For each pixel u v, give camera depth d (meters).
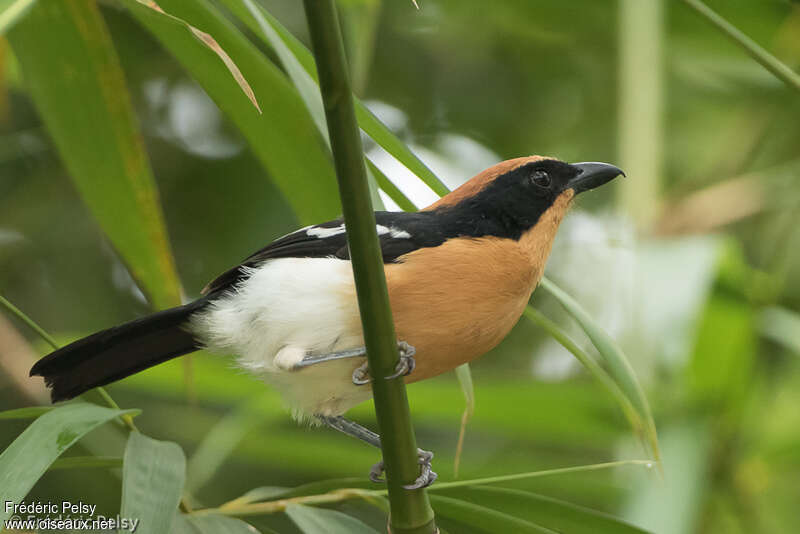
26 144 13.59
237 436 10.52
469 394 7.80
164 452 6.49
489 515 7.28
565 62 15.16
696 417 10.56
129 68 14.18
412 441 6.29
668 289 10.38
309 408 8.35
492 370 13.72
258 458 11.30
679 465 9.98
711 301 10.95
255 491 7.54
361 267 5.76
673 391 10.65
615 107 15.05
